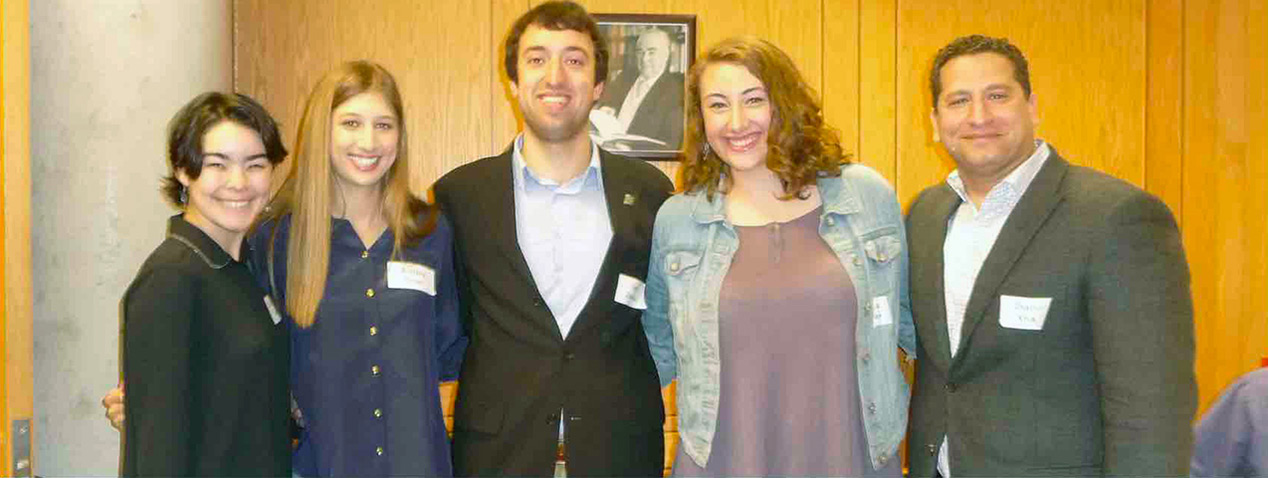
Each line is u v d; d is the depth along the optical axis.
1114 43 4.09
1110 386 1.72
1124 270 1.72
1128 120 4.10
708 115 2.07
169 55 2.84
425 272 2.16
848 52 3.99
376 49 3.78
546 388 2.15
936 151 4.03
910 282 2.08
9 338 2.08
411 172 3.80
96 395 2.71
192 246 1.87
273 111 3.74
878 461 2.03
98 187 2.70
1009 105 1.87
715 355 2.03
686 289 2.11
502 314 2.20
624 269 2.25
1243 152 3.78
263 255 2.14
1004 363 1.86
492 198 2.28
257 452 1.92
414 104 3.80
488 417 2.16
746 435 1.98
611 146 3.83
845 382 2.00
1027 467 1.82
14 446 2.09
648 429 2.24
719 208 2.12
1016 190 1.91
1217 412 2.06
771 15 3.94
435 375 2.20
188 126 1.88
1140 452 1.67
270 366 1.96
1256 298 3.76
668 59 3.84
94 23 2.71
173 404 1.78
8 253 2.08
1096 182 1.82
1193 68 3.93
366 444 2.08
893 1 4.00
